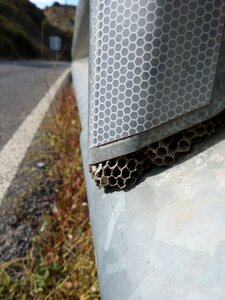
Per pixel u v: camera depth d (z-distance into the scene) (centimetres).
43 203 33
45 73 181
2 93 102
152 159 10
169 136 10
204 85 9
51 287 24
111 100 10
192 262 7
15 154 46
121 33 10
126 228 9
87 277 24
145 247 8
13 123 65
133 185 10
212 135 10
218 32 9
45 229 27
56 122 58
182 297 7
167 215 8
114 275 9
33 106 82
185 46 9
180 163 10
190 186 9
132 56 10
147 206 9
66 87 110
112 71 10
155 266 8
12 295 23
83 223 28
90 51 11
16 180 37
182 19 9
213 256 7
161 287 7
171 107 10
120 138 10
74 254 26
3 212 31
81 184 35
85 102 32
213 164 9
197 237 7
